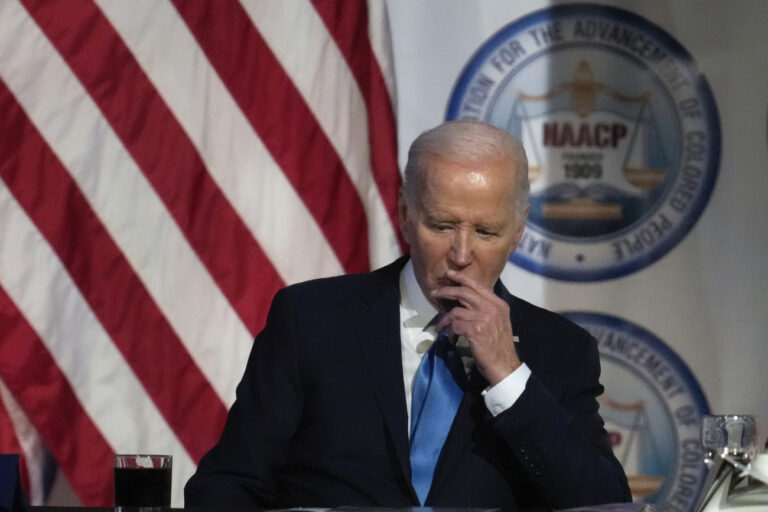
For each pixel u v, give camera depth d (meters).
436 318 8.85
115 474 7.38
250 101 14.58
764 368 15.05
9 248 14.09
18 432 14.13
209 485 8.45
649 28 15.12
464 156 8.20
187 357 14.30
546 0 15.06
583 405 8.83
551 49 15.06
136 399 14.21
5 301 14.00
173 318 14.30
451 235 8.25
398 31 14.97
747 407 15.05
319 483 8.50
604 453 8.72
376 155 14.45
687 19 15.12
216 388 14.32
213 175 14.48
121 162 14.34
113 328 14.22
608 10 15.09
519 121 15.04
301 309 9.05
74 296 14.16
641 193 15.09
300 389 8.79
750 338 15.06
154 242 14.34
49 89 14.30
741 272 15.09
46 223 14.15
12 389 13.98
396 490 8.34
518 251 15.03
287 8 14.73
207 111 14.53
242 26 14.66
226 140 14.52
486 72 15.02
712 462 7.26
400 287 9.11
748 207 15.07
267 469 8.63
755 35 15.11
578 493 7.97
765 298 15.05
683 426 15.05
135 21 14.51
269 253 14.47
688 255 15.09
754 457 6.92
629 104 15.11
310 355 8.80
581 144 15.06
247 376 9.05
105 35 14.43
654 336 15.08
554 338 9.02
